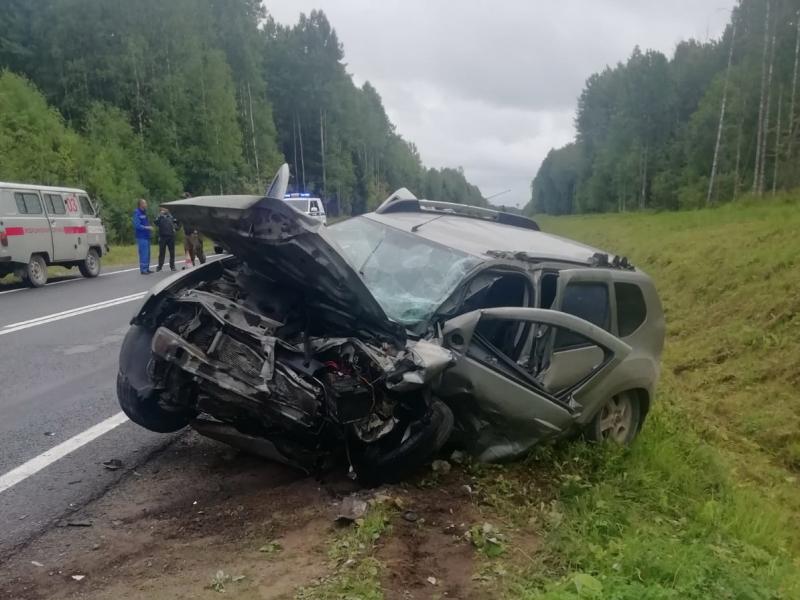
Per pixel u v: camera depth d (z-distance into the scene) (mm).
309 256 4184
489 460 4934
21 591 3275
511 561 3814
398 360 4199
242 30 61250
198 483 4652
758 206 29766
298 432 4320
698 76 67438
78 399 6477
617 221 43281
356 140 83500
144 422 4969
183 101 48031
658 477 5594
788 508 6496
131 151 41875
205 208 4309
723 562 3998
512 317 4672
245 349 4137
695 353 11641
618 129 75500
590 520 4398
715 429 8406
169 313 4816
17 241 14711
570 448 5461
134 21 47375
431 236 5531
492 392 4664
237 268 5273
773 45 40094
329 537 3898
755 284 13305
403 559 3707
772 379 9805
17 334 9531
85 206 17766
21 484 4531
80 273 18516
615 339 5438
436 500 4469
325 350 4359
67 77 44031
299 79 73000
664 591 3324
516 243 5824
